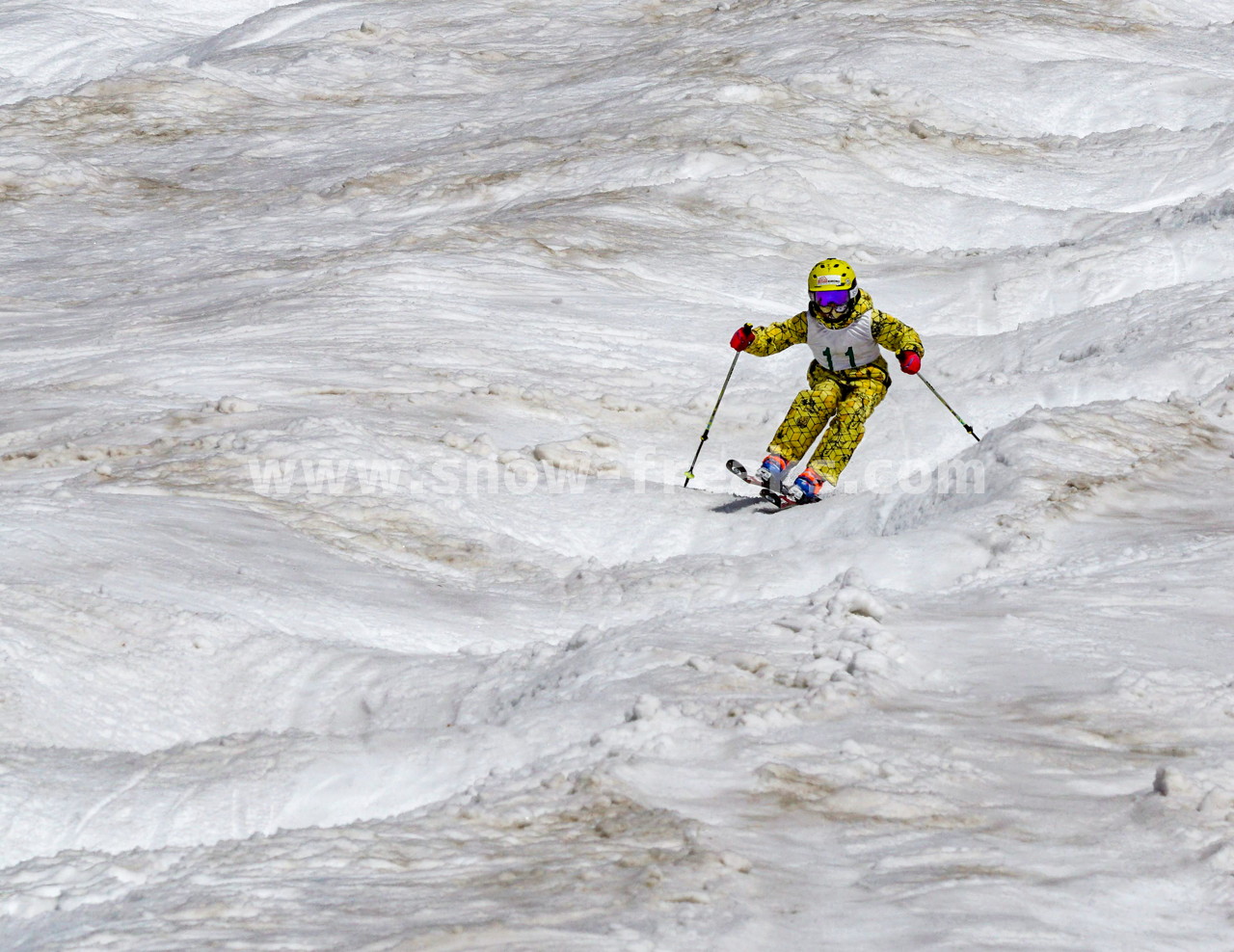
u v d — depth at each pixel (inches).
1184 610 810.2
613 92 3725.4
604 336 1910.7
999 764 587.8
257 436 1378.0
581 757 596.4
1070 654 735.7
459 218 2721.5
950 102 3376.0
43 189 3284.9
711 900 438.0
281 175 3329.2
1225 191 2420.0
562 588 1064.2
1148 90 3344.0
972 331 2016.5
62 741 767.1
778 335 1333.7
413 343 1817.2
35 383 1699.1
